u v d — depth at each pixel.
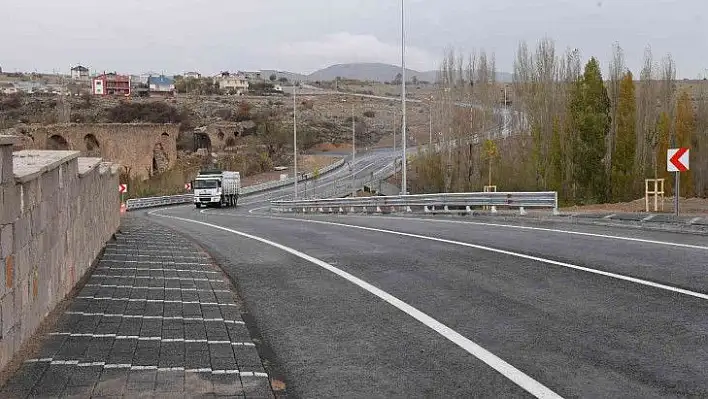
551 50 49.44
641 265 11.62
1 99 119.69
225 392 5.50
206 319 8.09
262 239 18.80
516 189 49.59
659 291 9.39
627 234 16.75
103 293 9.20
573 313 8.30
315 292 10.28
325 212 48.12
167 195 82.75
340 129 133.00
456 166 55.84
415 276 11.41
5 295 5.61
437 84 61.38
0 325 5.45
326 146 124.06
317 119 137.00
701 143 50.78
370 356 6.79
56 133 84.81
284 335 7.73
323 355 6.89
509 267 11.96
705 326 7.49
